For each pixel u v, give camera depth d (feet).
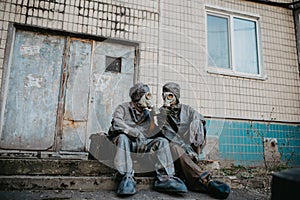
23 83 11.15
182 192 6.58
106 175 7.68
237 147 12.87
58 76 11.70
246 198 7.39
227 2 14.98
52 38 11.88
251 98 13.87
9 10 11.16
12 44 11.06
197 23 14.05
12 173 7.19
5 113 10.66
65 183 6.97
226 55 14.56
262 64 14.75
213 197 6.85
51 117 11.28
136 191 6.88
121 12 12.83
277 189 4.17
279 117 14.14
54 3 11.82
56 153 10.98
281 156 13.58
